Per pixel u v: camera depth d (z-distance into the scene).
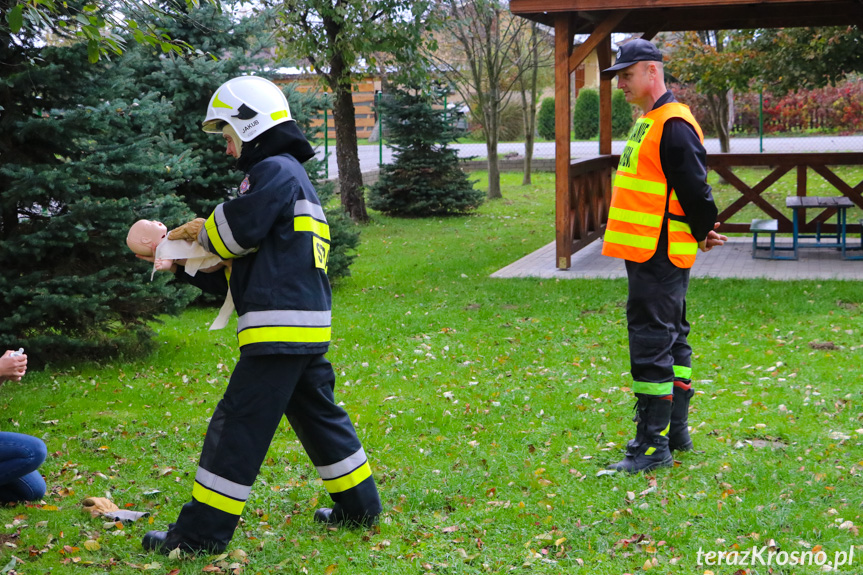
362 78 15.38
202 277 3.47
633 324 4.25
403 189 17.19
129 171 6.66
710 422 4.97
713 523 3.57
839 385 5.55
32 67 6.11
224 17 9.35
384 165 17.42
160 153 7.30
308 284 3.27
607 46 12.34
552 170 25.62
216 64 9.05
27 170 6.11
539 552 3.40
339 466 3.58
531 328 7.53
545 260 11.20
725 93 18.86
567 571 3.24
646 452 4.23
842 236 10.90
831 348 6.48
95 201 6.34
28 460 3.69
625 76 4.22
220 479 3.29
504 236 14.11
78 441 4.95
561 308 8.23
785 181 20.05
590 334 7.25
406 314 8.36
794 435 4.69
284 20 13.64
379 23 14.12
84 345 6.54
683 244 4.11
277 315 3.19
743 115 28.55
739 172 21.92
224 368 6.65
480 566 3.30
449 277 10.37
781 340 6.76
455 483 4.14
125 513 3.79
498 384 5.95
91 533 3.59
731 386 5.64
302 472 4.36
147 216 6.75
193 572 3.19
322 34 14.52
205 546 3.32
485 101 19.84
